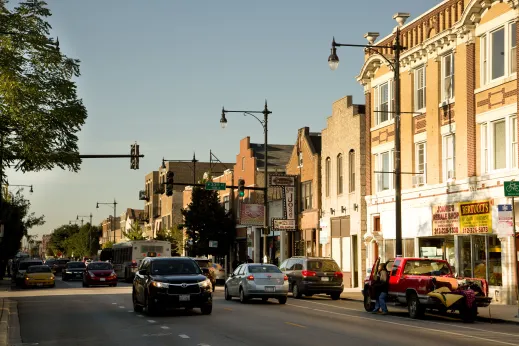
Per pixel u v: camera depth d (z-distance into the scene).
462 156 31.41
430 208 33.97
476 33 30.50
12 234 68.06
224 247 63.91
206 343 15.53
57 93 34.88
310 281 32.94
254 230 60.78
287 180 48.91
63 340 16.70
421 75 35.72
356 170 43.06
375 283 24.08
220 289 44.03
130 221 133.25
